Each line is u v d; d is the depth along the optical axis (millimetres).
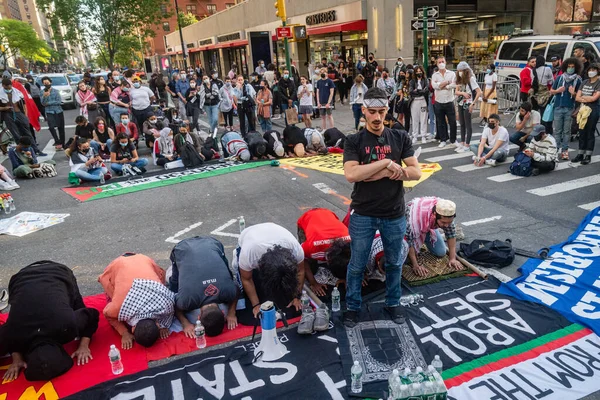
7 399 3205
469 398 2979
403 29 18219
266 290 3613
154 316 3715
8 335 3344
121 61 46938
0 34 63531
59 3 32312
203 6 65875
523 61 13523
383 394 3041
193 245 4141
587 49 11781
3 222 6852
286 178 8398
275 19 27766
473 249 4848
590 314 3746
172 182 8555
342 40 22172
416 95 10461
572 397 2965
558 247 4945
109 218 6832
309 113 12672
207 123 15750
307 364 3402
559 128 8258
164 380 3301
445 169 8367
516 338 3561
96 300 4453
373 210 3508
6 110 10469
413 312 3979
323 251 4133
